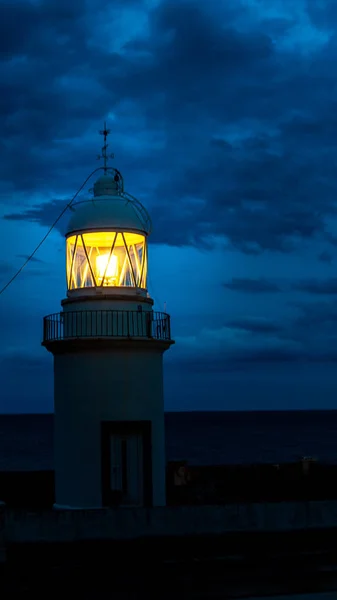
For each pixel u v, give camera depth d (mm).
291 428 166250
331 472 22359
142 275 17125
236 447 100625
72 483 16203
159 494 16391
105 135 18141
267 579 14656
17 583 13562
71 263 17062
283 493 21875
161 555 14352
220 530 14672
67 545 13953
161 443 16656
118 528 14258
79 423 16234
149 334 16578
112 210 16781
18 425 195625
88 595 13875
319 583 14812
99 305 16484
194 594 14320
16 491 20047
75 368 16375
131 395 16250
